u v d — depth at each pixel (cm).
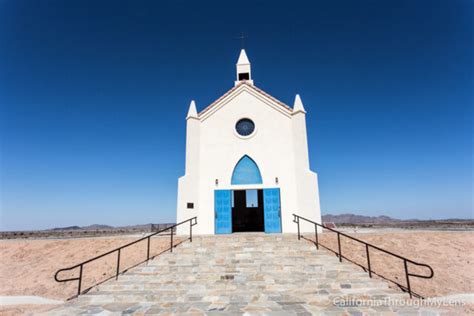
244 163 1808
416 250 1384
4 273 1460
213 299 789
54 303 995
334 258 1080
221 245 1223
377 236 1517
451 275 1180
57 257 1574
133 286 894
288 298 784
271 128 1836
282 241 1280
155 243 1570
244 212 2342
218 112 1888
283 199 1716
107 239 1714
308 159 1747
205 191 1750
